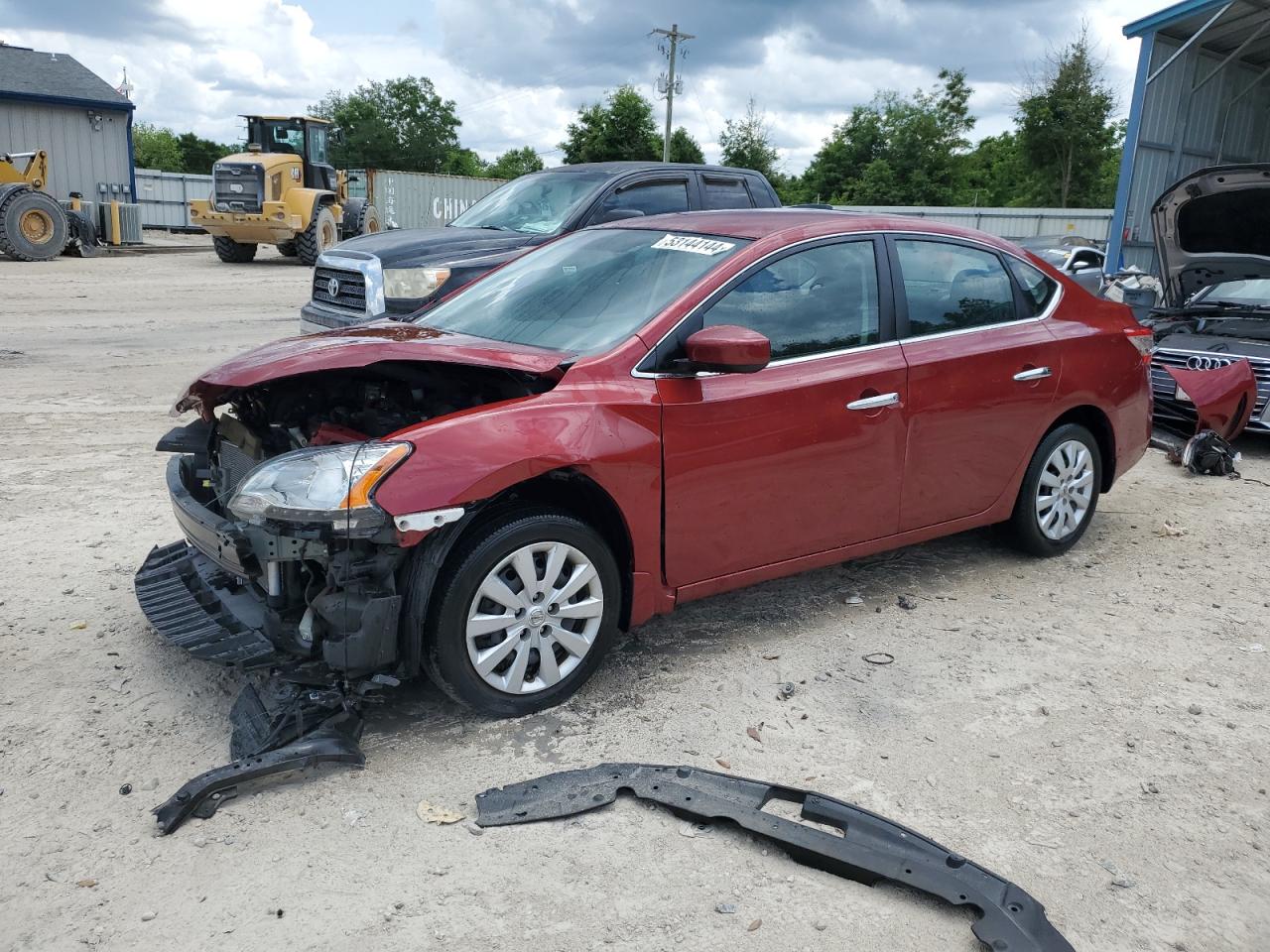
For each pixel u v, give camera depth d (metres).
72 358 10.73
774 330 3.95
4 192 21.48
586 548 3.49
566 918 2.56
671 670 3.92
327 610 3.09
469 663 3.34
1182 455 7.18
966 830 2.96
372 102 95.75
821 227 4.21
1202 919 2.62
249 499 3.07
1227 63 14.87
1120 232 14.83
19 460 6.69
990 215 38.28
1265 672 4.01
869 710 3.65
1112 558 5.29
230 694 3.64
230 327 13.48
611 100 56.03
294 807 2.99
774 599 4.64
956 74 63.75
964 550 5.34
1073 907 2.65
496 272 4.82
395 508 3.04
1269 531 5.83
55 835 2.84
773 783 3.09
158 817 2.88
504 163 95.50
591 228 4.86
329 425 3.71
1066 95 54.12
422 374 3.90
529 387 3.72
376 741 3.36
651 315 3.79
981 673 3.95
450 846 2.83
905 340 4.32
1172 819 3.04
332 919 2.54
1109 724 3.59
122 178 30.42
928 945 2.49
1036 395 4.73
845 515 4.18
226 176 22.72
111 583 4.64
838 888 2.71
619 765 3.17
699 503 3.73
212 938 2.47
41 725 3.40
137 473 6.45
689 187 9.35
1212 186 7.98
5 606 4.36
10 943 2.44
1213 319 8.16
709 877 2.74
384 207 35.31
